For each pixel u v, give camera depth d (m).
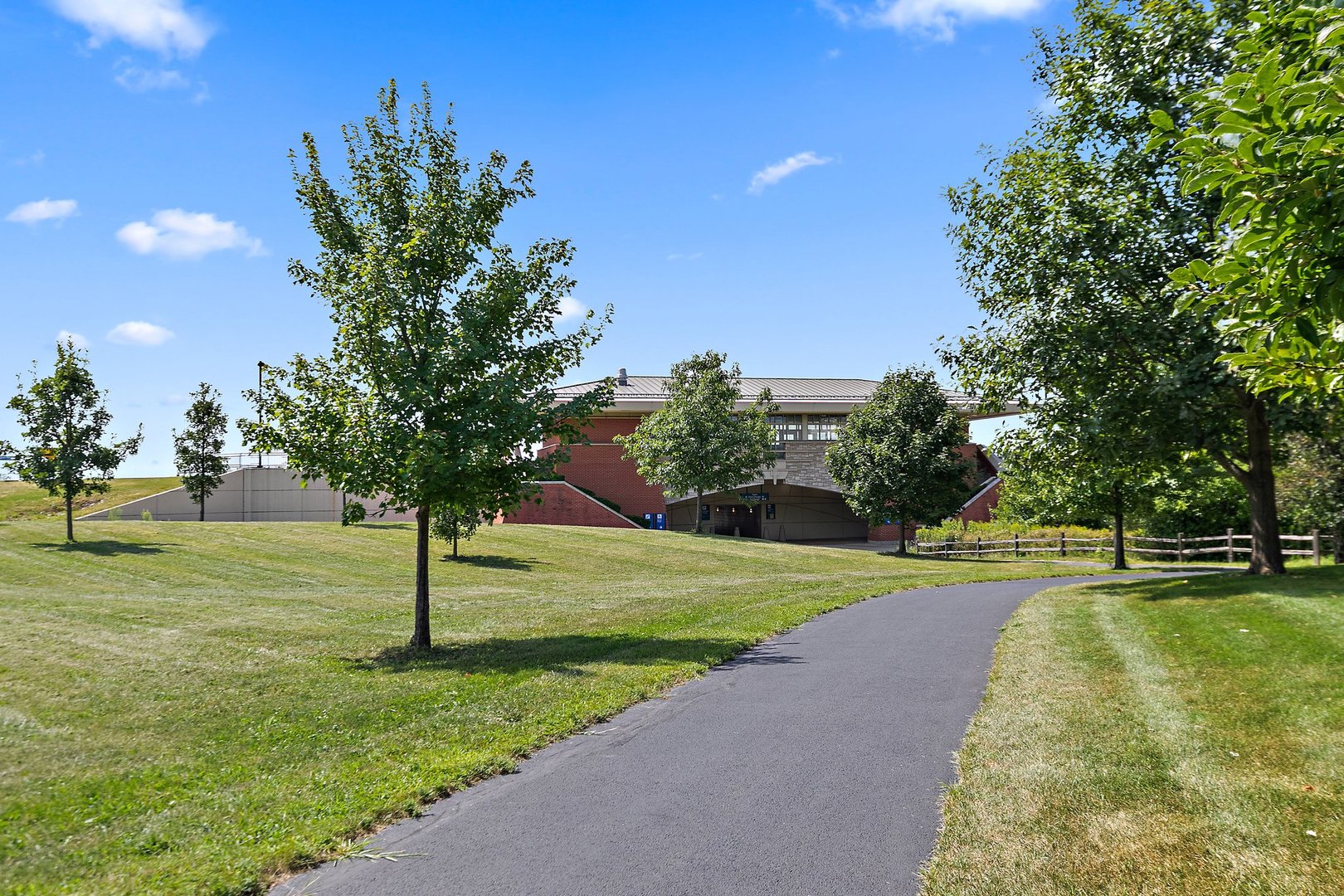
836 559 37.06
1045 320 16.12
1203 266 4.58
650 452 46.94
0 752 7.05
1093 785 5.66
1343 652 8.35
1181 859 4.48
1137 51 15.44
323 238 13.22
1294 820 4.87
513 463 13.19
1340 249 4.23
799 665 10.52
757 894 4.44
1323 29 3.99
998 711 7.81
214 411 40.56
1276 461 19.02
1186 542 33.75
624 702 8.65
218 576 24.23
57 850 4.93
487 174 13.71
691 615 15.52
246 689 9.73
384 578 26.03
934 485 39.00
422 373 12.53
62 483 26.98
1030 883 4.35
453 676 10.31
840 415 56.91
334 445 12.45
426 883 4.63
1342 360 4.97
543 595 21.16
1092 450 16.11
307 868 4.84
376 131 13.31
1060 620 12.95
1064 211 16.27
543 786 6.24
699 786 6.16
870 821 5.40
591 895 4.46
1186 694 7.77
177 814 5.57
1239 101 4.09
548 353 13.76
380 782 6.22
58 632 13.34
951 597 18.12
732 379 50.62
